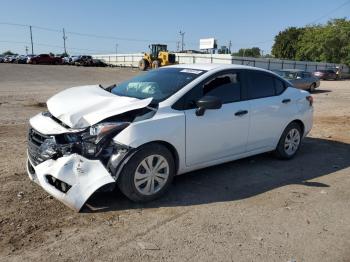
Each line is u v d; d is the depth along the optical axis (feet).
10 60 192.85
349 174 20.15
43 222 13.46
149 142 15.05
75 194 13.61
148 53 148.25
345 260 11.93
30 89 67.31
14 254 11.52
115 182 14.15
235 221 14.15
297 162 21.98
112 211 14.51
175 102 16.10
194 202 15.67
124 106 14.80
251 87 19.57
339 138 29.27
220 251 12.11
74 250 11.85
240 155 19.21
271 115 20.27
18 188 16.21
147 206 15.10
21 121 32.48
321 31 216.74
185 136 16.12
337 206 15.89
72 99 15.98
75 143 13.94
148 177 15.20
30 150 15.38
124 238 12.64
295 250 12.37
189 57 204.23
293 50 294.66
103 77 110.42
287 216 14.75
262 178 18.93
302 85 76.07
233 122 18.12
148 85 17.66
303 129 22.99
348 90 86.38
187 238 12.79
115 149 14.28
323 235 13.42
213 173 19.35
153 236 12.84
